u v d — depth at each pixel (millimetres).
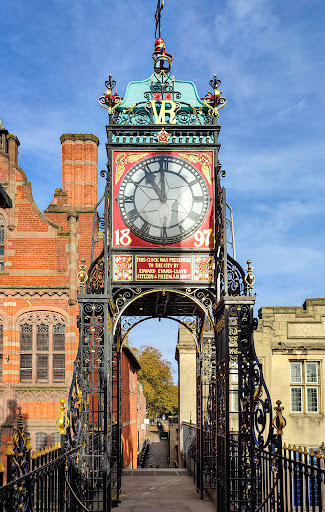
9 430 19312
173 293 12023
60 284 20281
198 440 13539
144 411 72125
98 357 10711
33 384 19625
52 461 7230
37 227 20750
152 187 11648
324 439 22250
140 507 11156
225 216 10789
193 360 25203
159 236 11484
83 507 9266
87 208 21422
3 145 21328
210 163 11812
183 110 12117
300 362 23094
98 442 11273
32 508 6172
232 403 21891
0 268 20625
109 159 11695
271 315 23281
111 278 11359
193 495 12664
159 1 12734
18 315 20125
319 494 6574
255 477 9688
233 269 11148
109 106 11844
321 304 23438
